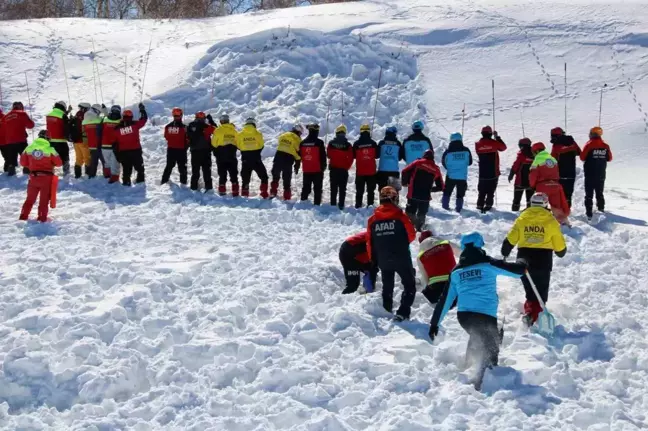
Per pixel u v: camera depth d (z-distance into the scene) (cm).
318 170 1301
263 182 1350
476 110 1820
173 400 589
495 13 2272
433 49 2073
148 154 1666
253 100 1902
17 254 961
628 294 844
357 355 678
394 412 568
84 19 2595
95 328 712
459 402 576
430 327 674
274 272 877
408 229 774
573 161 1274
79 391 615
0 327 706
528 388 609
